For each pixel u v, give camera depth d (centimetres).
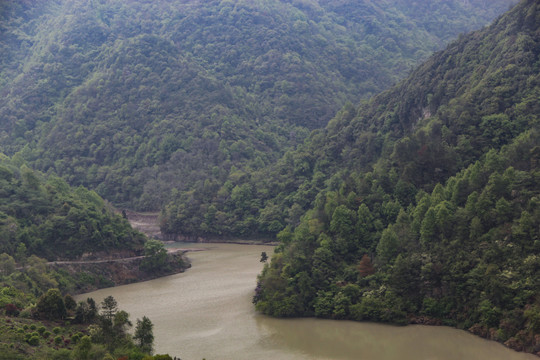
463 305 10619
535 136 12738
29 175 17775
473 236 11212
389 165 15462
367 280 11819
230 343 10325
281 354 9706
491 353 9325
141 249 17662
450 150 14662
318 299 11725
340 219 13200
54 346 8956
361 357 9450
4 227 15025
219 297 13638
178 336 10794
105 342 9269
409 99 19125
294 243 13300
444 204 11994
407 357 9375
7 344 8456
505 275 10075
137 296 14275
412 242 12038
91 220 16925
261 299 12450
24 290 12444
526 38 16000
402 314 10919
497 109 15150
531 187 11425
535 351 9131
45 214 16825
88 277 15412
